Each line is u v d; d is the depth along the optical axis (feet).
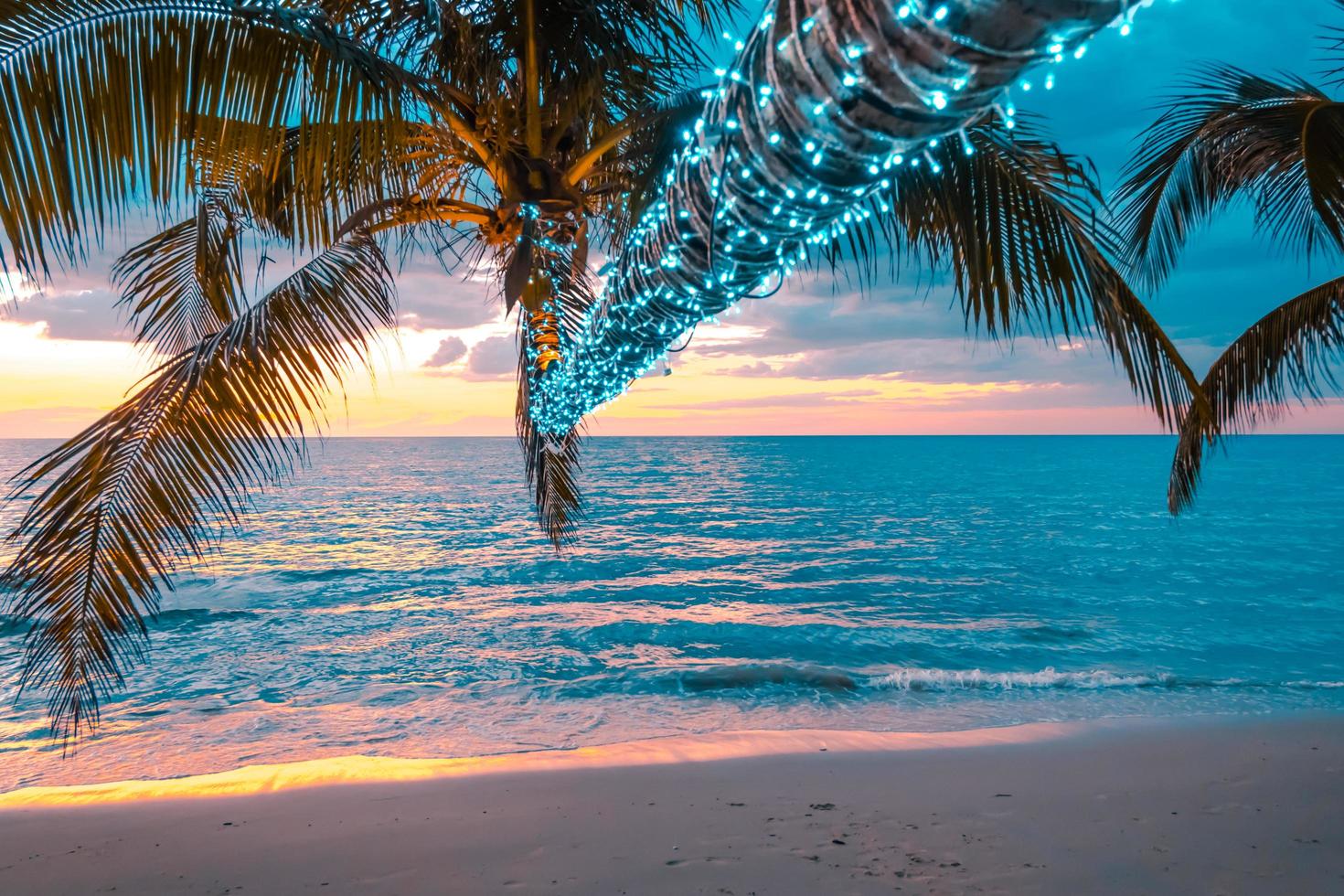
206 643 64.85
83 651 11.55
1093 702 38.86
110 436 11.80
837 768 21.56
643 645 64.64
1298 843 14.32
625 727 38.11
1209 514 178.70
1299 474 343.67
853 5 3.02
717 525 164.55
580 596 89.61
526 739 36.96
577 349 14.37
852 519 173.58
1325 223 17.76
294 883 13.83
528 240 15.47
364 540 141.28
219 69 11.05
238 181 16.47
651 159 16.61
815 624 73.51
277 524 167.63
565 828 16.12
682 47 18.49
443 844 15.38
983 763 21.70
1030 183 10.25
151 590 11.76
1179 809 16.55
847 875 13.04
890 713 38.37
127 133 9.92
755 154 4.52
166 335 20.18
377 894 13.21
